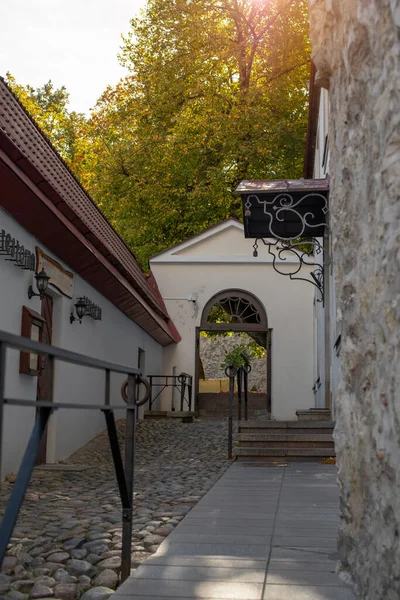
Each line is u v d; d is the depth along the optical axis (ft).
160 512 19.45
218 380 105.91
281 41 80.94
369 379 11.19
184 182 81.10
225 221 68.64
